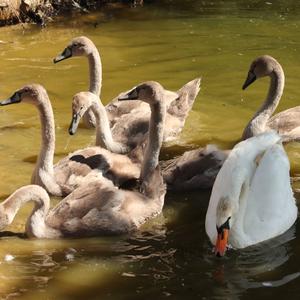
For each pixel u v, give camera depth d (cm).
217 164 1052
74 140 1205
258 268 865
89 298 806
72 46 1316
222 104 1348
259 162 951
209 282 835
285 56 1605
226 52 1633
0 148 1161
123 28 1831
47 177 1023
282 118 1215
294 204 973
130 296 809
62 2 1953
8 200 918
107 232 933
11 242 909
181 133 1228
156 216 980
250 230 917
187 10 1991
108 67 1535
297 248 909
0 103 1062
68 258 881
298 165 1123
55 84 1434
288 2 2055
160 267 865
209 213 930
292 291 818
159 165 1047
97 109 1132
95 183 974
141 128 1183
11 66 1538
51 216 936
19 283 831
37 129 1234
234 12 1961
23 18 1870
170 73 1500
